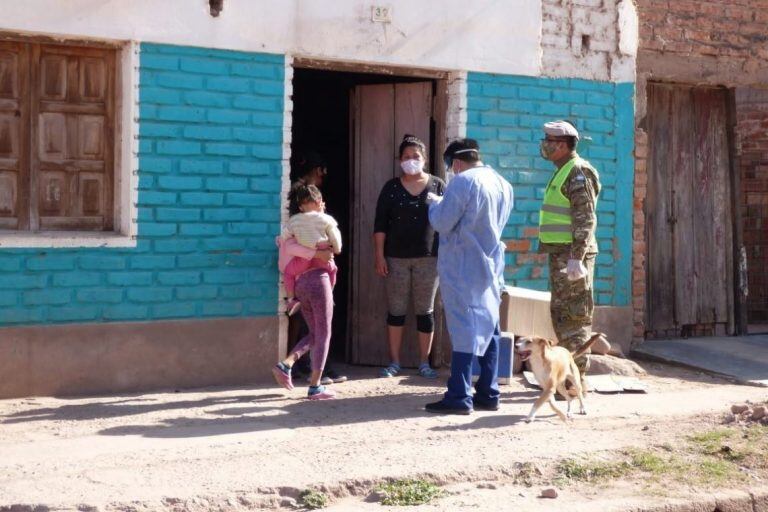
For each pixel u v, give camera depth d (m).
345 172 12.09
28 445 6.48
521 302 9.05
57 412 7.46
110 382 8.23
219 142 8.54
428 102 9.64
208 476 5.86
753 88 11.46
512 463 6.29
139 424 7.11
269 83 8.72
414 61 9.30
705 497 5.95
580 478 6.25
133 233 8.24
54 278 7.99
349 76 11.37
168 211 8.37
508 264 9.81
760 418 7.52
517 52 9.78
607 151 10.28
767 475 6.39
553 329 8.59
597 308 10.24
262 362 8.81
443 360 9.61
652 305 11.06
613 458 6.56
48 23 7.86
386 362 9.74
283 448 6.49
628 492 6.02
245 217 8.68
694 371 9.72
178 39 8.32
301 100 12.30
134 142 8.20
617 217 10.35
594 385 8.62
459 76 9.52
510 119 9.77
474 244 7.42
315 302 7.99
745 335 11.49
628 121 10.36
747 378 9.23
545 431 7.09
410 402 8.01
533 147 9.90
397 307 9.16
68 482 5.69
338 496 5.80
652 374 9.52
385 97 9.77
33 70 8.07
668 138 11.12
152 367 8.38
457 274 7.46
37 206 8.13
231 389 8.48
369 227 9.80
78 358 8.10
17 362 7.91
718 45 10.93
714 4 10.88
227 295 8.65
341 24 8.98
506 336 8.76
